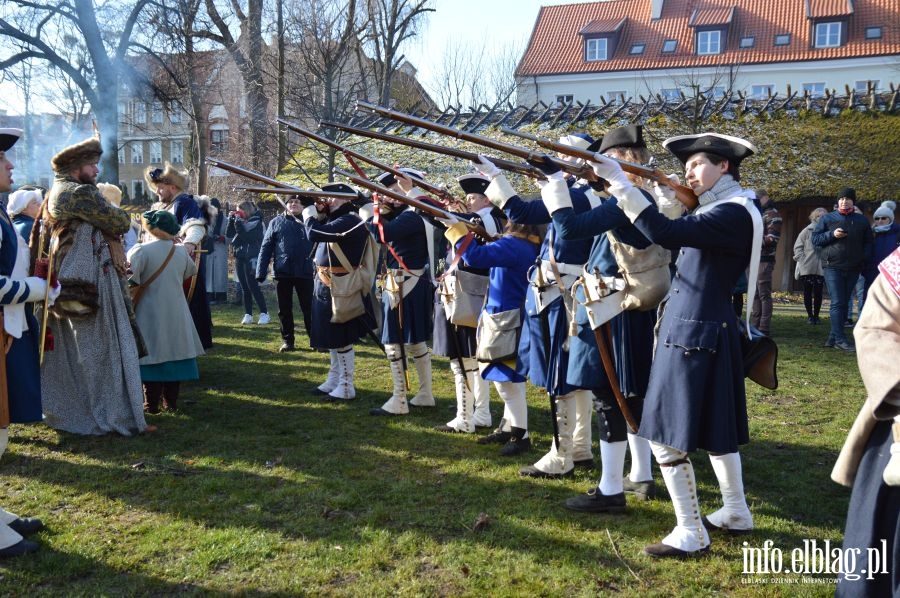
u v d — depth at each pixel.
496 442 4.99
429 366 5.92
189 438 5.01
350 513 3.80
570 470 4.38
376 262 5.98
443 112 16.36
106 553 3.35
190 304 6.59
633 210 3.07
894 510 2.16
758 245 3.15
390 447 4.88
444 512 3.82
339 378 6.13
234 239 10.11
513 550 3.41
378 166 4.91
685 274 3.27
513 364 4.68
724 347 3.19
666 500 4.03
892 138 14.88
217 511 3.81
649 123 15.81
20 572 3.16
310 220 5.63
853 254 8.69
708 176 3.22
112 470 4.38
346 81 16.05
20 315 3.55
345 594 3.02
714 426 3.17
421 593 3.03
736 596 3.02
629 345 3.68
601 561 3.30
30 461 4.52
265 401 6.05
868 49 34.66
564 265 3.94
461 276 5.02
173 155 39.44
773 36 36.50
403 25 18.33
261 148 15.32
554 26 40.81
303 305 8.22
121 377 5.05
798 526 3.69
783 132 15.55
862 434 2.29
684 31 38.00
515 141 15.11
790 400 6.29
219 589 3.05
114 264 5.00
